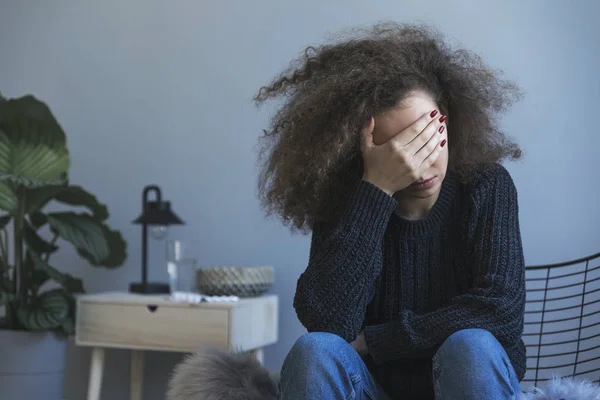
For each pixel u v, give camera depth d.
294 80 1.35
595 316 2.11
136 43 2.71
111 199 2.70
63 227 2.31
